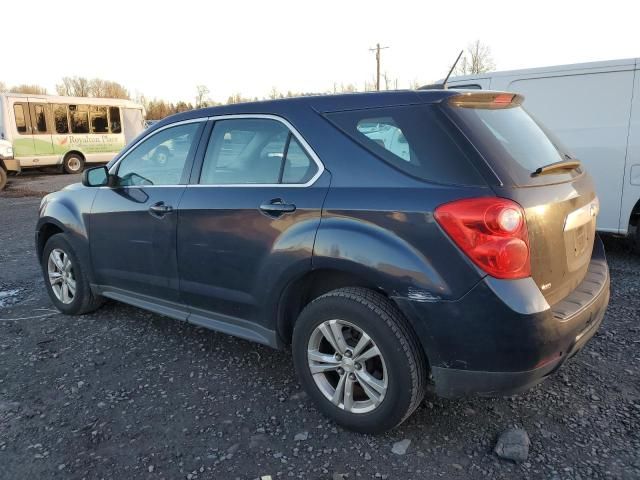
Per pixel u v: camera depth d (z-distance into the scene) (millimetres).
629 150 5695
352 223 2617
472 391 2453
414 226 2434
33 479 2477
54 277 4629
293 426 2867
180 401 3141
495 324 2305
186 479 2467
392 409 2598
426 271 2400
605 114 5789
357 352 2689
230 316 3328
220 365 3604
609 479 2389
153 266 3711
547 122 6121
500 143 2521
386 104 2691
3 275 6004
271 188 3006
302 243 2773
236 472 2506
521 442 2578
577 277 2814
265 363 3621
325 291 3039
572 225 2666
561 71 5984
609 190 5867
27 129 18969
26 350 3893
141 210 3719
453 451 2621
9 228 9281
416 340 2559
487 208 2277
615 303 4539
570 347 2496
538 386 3197
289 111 3031
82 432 2842
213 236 3256
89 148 21156
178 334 4148
